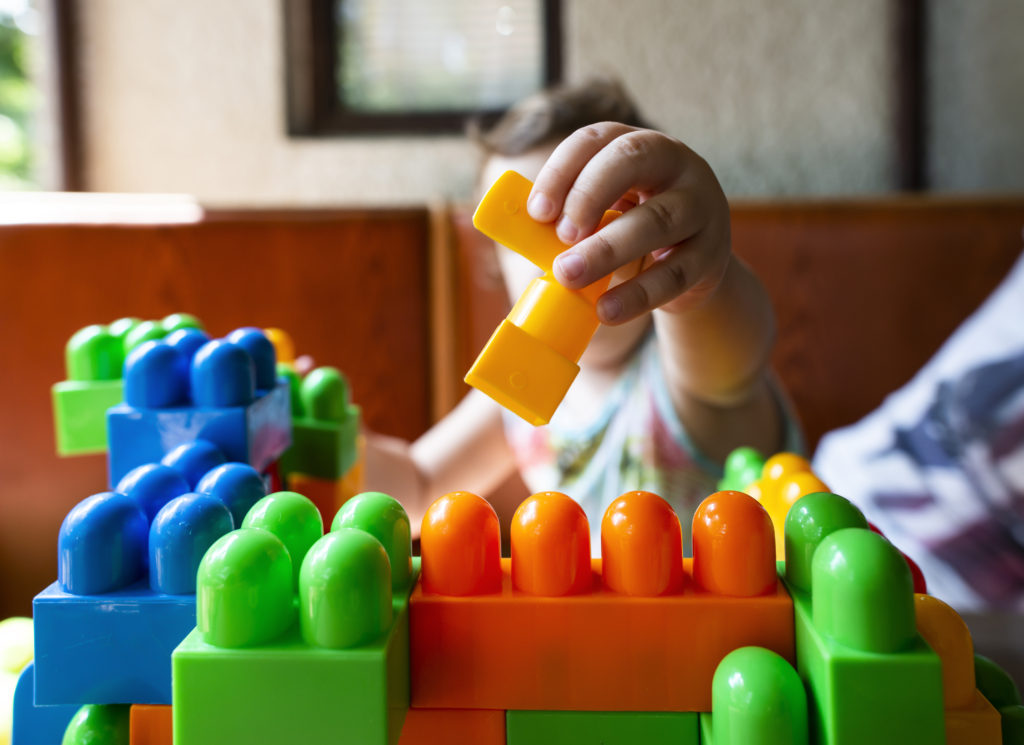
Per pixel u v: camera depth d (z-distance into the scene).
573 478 0.75
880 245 1.13
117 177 1.29
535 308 0.25
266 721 0.22
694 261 0.29
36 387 1.02
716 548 0.25
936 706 0.21
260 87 1.29
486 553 0.25
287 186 1.31
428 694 0.25
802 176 1.29
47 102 1.25
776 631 0.24
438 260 1.17
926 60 1.26
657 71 1.28
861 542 0.22
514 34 1.31
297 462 0.43
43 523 1.03
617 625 0.24
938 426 0.91
